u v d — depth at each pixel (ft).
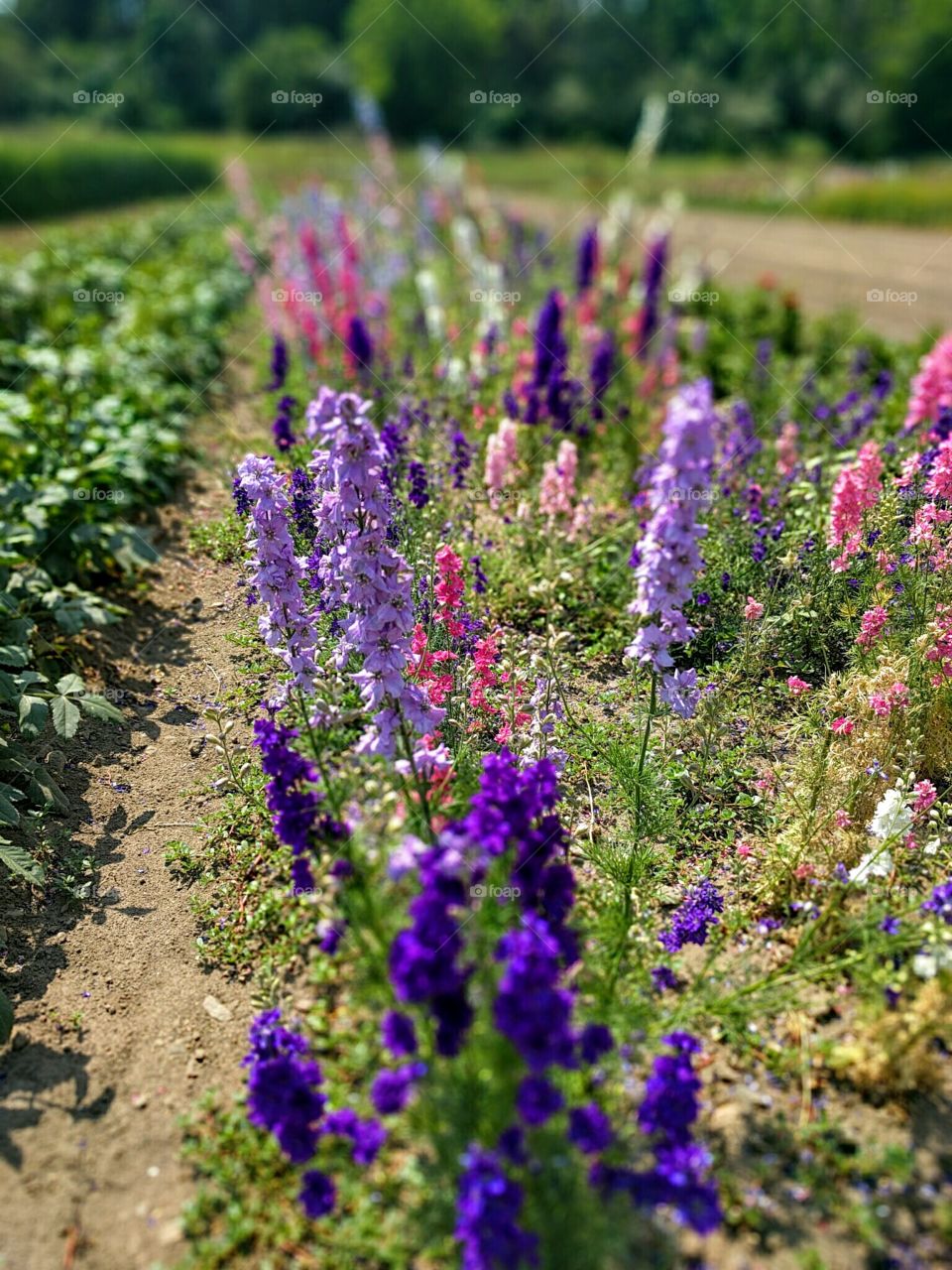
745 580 16.74
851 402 24.81
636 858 12.05
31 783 13.98
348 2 189.98
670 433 9.50
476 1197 6.79
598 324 35.45
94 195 86.12
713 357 34.17
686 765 13.97
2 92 149.79
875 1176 8.92
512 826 8.98
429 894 7.61
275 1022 9.48
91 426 22.20
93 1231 8.98
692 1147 7.83
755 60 167.94
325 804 10.51
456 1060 8.29
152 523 21.95
